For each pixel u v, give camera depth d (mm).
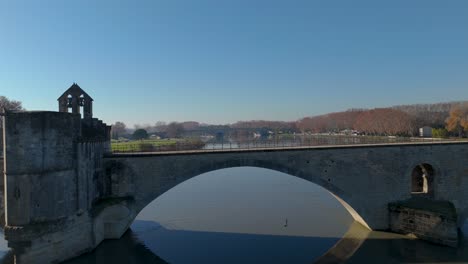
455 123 104875
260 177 91688
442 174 48469
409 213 43375
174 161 39062
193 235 44031
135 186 38625
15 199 30609
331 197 65438
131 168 38594
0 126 70625
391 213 45625
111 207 37781
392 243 41094
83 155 35406
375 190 45625
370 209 45438
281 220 50469
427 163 47938
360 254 37844
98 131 40688
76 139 34562
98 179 38531
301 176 42656
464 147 49688
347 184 44469
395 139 67750
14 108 82000
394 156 46312
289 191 71562
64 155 33000
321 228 46656
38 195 31219
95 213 36750
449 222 39500
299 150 42531
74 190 34188
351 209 46875
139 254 37344
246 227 47062
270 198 64688
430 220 41094
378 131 127188
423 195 48500
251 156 40875
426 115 162500
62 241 32781
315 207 57906
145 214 53562
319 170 43344
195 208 57438
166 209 56719
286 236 43781
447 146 48750
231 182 83438
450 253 37812
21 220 30578
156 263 35188
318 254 37875
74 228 34000
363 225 47469
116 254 36531
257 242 41406
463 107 140625
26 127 30875
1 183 42469
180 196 67000
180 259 36375
